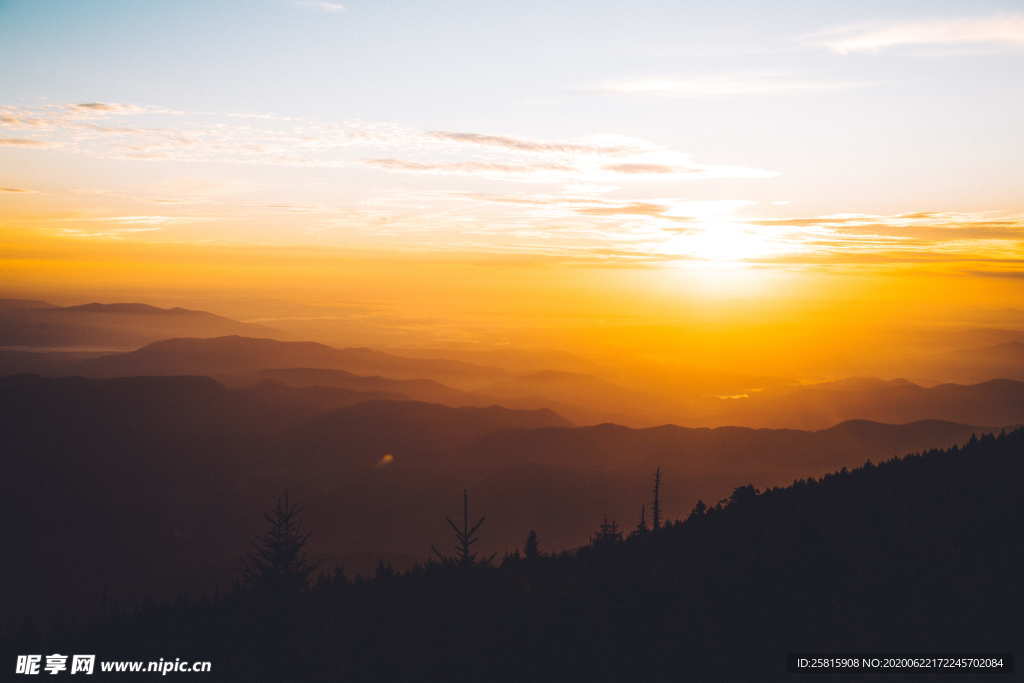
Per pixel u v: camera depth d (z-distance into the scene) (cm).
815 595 2269
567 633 2328
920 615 2061
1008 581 2141
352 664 2348
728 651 2066
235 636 2744
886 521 2694
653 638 2214
